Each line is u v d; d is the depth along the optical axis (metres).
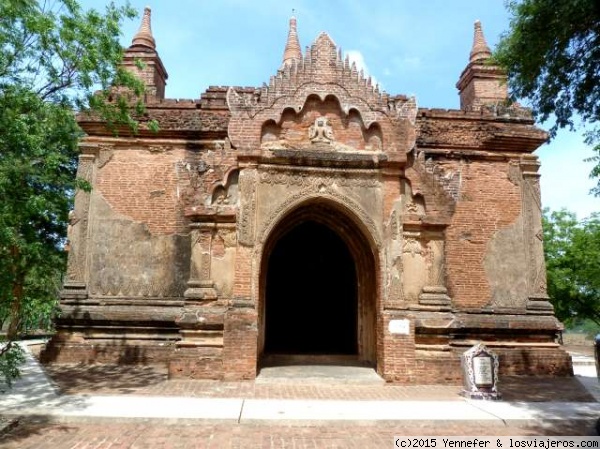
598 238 27.48
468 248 16.16
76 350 14.68
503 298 15.97
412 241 13.16
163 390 10.84
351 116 13.50
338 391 11.21
